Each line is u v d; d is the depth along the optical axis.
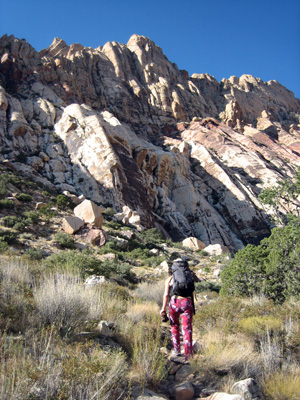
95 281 12.23
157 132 89.88
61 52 98.50
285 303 8.61
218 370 4.62
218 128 91.81
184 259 5.63
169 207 53.91
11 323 4.85
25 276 7.93
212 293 14.59
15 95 63.97
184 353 5.09
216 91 128.38
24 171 41.75
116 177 45.38
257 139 95.88
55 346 4.41
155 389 4.23
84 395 3.33
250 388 4.01
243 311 7.86
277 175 70.12
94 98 86.00
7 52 73.06
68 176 46.84
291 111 150.75
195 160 72.38
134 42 118.00
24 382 3.16
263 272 12.04
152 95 99.94
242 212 60.00
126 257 24.55
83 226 26.31
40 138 52.19
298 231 11.73
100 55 102.00
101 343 5.16
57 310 5.36
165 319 5.50
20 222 24.64
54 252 20.92
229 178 65.62
